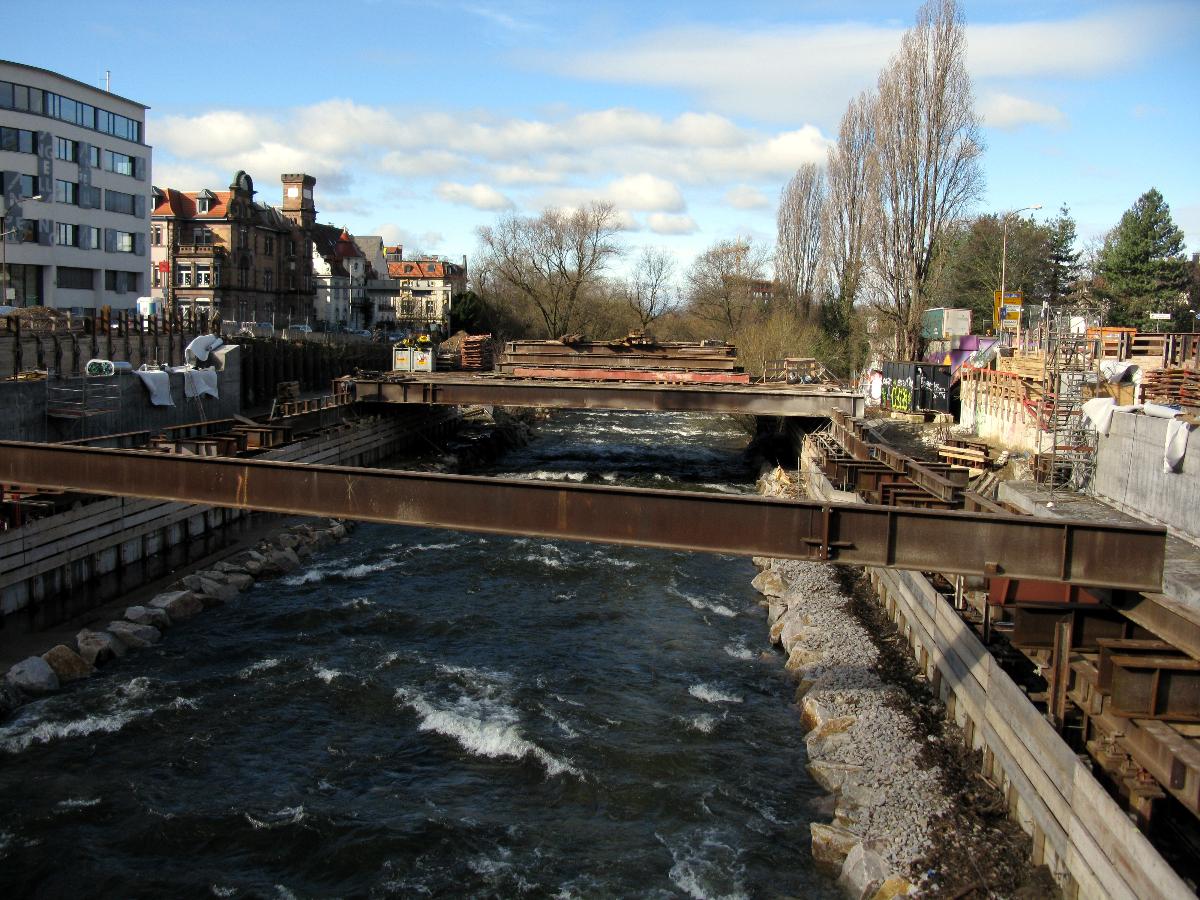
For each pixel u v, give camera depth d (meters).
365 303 144.75
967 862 15.19
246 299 104.44
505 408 75.56
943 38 62.22
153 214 98.69
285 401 54.34
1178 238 79.44
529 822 17.53
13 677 21.78
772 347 76.38
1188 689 13.56
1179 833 13.62
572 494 16.36
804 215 92.06
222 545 34.81
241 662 24.38
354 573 32.56
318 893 15.47
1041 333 40.53
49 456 19.14
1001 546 14.88
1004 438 43.88
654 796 18.31
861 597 29.50
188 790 18.30
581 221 105.12
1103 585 14.56
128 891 15.41
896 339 68.88
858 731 19.91
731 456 63.06
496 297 109.12
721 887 15.58
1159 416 29.88
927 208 63.66
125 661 24.12
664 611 29.36
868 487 30.22
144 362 49.47
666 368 60.56
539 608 29.27
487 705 22.12
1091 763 14.84
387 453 56.31
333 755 19.77
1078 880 13.58
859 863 15.29
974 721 18.75
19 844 16.42
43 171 64.38
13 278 63.41
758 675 24.31
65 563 27.88
